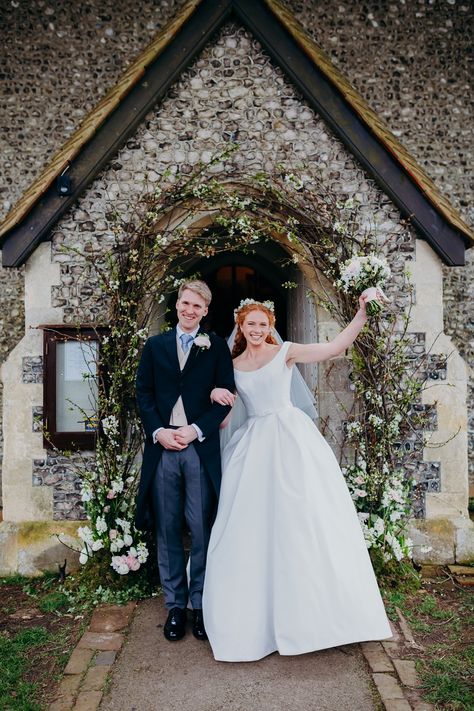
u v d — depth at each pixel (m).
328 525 3.02
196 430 3.17
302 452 3.09
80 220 4.21
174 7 8.44
